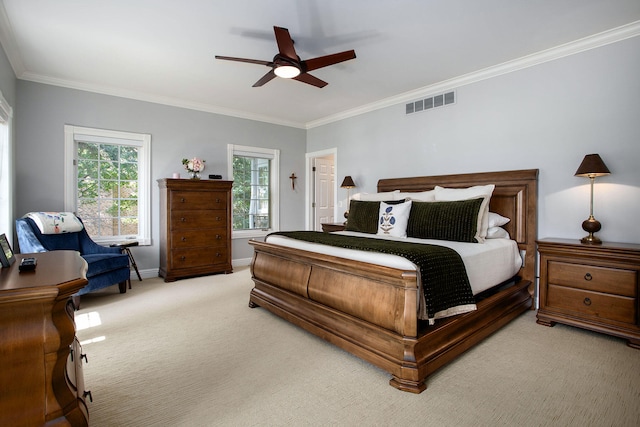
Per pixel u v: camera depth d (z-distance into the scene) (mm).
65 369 1168
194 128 5086
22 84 3797
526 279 3322
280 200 6086
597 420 1641
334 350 2422
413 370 1880
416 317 1895
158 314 3182
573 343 2527
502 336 2660
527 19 2666
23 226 3312
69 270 1327
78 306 3311
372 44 3084
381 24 2729
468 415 1679
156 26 2756
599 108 2994
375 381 2006
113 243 4453
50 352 1098
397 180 4551
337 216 5688
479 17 2631
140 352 2391
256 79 4008
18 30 2812
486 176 3650
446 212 3160
